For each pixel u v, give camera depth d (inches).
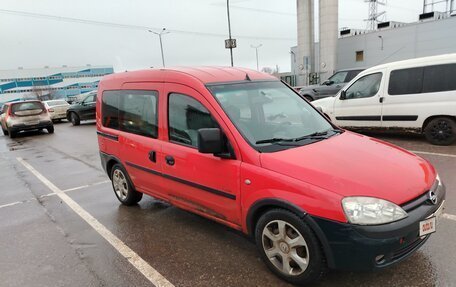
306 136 137.6
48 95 3282.5
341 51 1467.8
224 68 161.6
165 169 155.7
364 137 146.1
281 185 110.2
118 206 204.2
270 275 122.5
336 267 103.3
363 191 100.4
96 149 414.0
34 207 215.6
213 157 131.3
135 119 176.9
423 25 1214.9
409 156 128.1
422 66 293.1
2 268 141.9
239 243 147.5
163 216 183.2
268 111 145.8
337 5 1237.1
